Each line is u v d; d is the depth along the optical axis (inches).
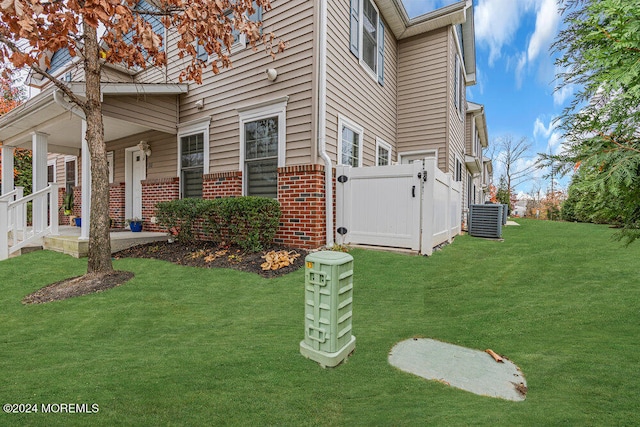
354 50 281.6
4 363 96.3
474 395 77.8
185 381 84.0
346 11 267.6
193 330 121.1
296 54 239.0
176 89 303.6
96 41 187.9
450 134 372.5
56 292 163.2
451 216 303.0
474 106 580.1
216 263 209.2
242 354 100.0
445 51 362.9
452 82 382.0
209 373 88.3
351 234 238.7
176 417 69.1
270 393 78.7
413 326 123.4
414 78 382.0
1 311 142.3
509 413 68.9
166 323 127.9
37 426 66.3
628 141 71.6
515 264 207.8
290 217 238.1
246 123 271.0
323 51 229.5
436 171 231.9
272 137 254.5
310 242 228.1
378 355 100.7
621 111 71.3
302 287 165.3
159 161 344.8
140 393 78.3
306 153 233.0
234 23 196.4
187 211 257.6
